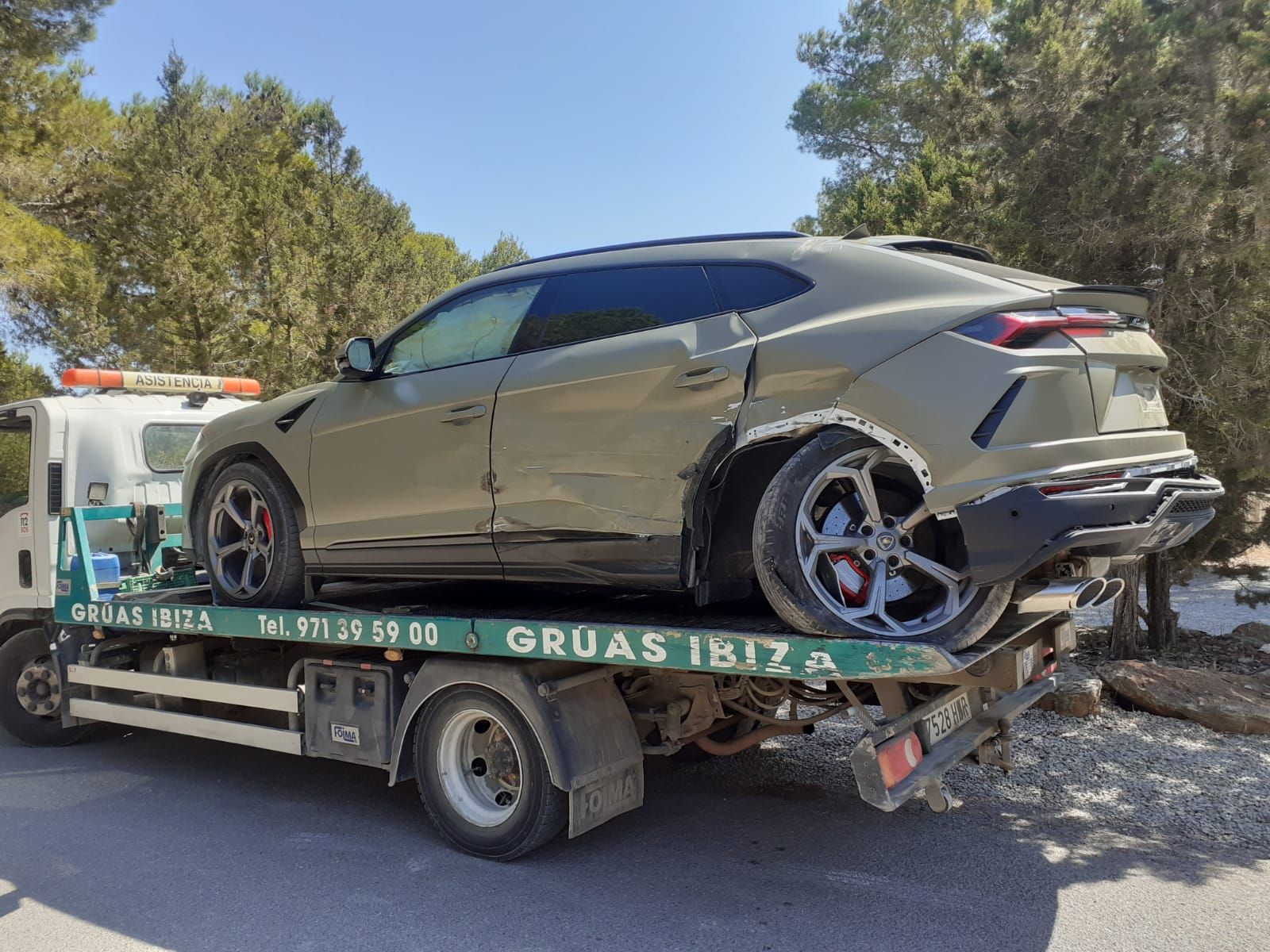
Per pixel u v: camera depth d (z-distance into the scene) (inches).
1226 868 157.0
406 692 185.2
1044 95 283.3
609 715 171.2
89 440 256.5
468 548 173.9
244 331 634.2
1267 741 222.4
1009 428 123.3
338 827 190.2
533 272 178.5
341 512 192.5
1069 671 288.5
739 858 167.9
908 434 128.9
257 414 210.8
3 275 519.5
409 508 180.9
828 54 781.3
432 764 175.9
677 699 178.2
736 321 150.8
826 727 252.4
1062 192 283.1
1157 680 251.0
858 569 138.9
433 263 888.9
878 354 133.2
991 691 171.8
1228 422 274.7
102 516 248.1
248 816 197.5
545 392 163.0
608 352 159.2
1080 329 131.6
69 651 249.1
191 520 227.1
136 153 620.1
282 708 200.8
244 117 745.0
